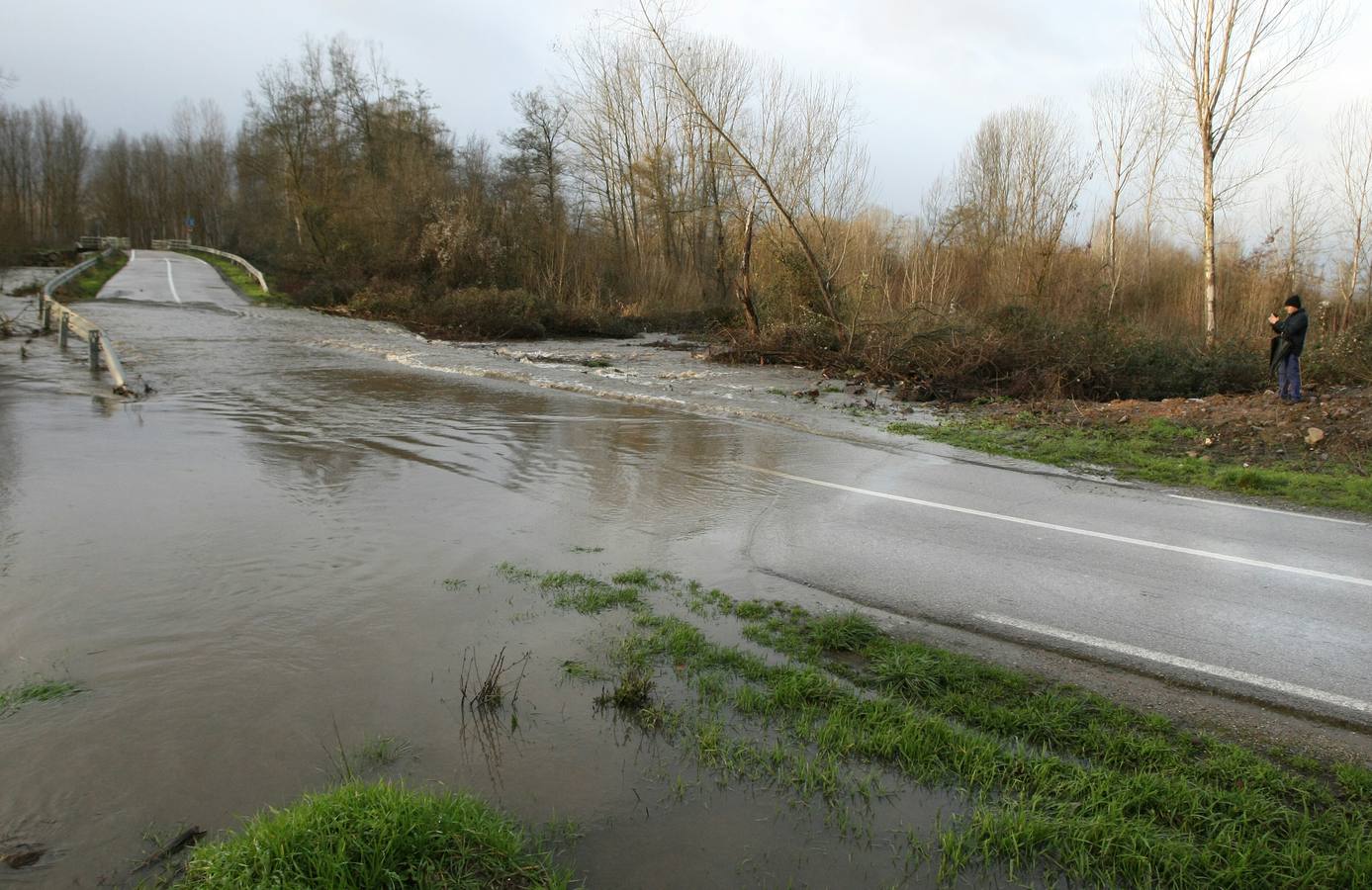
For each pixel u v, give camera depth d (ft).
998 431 39.55
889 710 12.71
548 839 9.73
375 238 131.03
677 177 136.36
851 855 9.67
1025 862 9.64
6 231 124.98
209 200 300.20
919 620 16.56
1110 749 11.77
